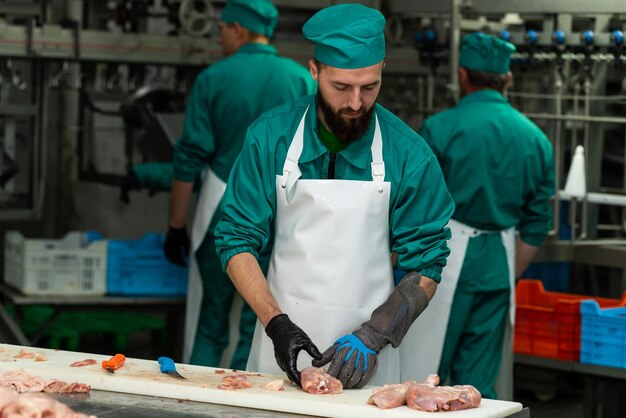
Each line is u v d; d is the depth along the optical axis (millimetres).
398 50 6145
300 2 6305
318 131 3049
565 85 5422
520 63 5156
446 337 4422
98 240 5777
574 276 6094
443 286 4391
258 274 2977
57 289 5410
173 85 6500
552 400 5887
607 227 5938
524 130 4395
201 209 5027
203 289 5129
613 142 7129
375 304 3104
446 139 4383
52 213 7082
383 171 3033
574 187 5035
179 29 6105
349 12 2898
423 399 2490
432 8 5387
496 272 4410
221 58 6000
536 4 4973
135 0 5996
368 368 2760
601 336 4430
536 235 4625
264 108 4848
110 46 5805
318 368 2707
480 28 5723
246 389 2646
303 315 3090
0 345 3102
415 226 3053
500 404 2590
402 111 6672
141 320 6633
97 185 7137
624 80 5699
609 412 5008
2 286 5594
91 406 2529
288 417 2490
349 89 2867
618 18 5137
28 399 2307
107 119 7145
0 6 5555
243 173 3080
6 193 6680
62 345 6316
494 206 4375
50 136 7004
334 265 3057
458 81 5102
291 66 4945
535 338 4688
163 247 5504
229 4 4930
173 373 2760
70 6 5918
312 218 3051
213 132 4930
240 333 4848
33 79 6562
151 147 6551
